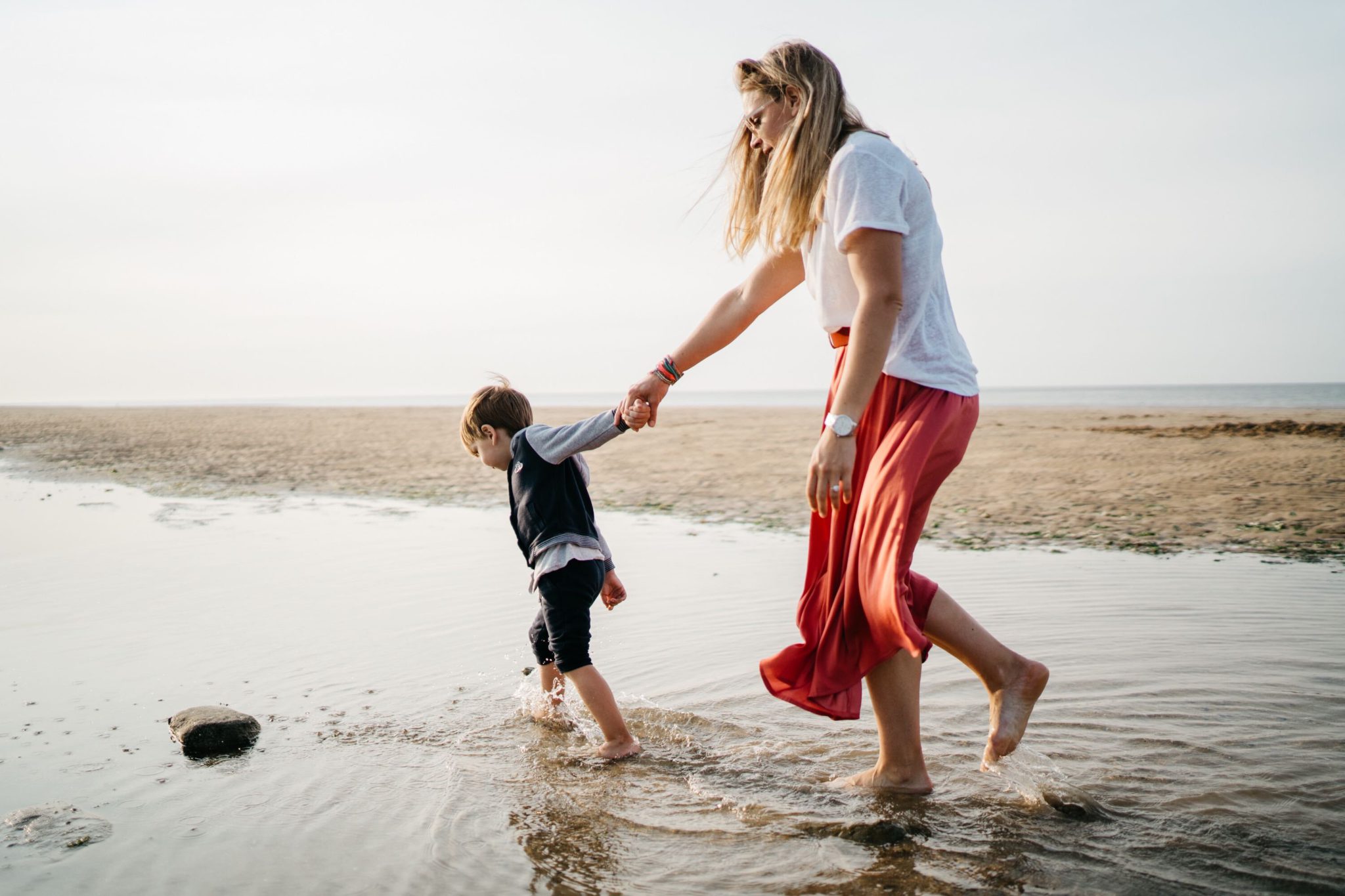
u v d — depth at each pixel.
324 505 9.98
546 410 48.91
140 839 2.36
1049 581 5.30
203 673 3.86
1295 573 5.42
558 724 3.24
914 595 2.45
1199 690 3.28
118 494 11.14
